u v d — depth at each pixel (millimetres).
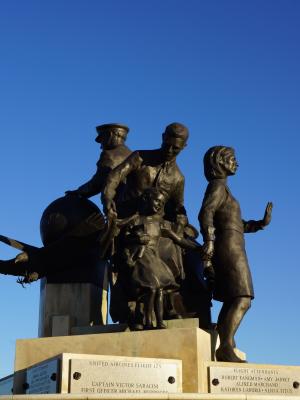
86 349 10953
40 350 11109
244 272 12102
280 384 10914
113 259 12211
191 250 12602
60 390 9766
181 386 10367
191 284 12906
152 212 12242
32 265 13109
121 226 12031
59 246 13195
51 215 13445
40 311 13469
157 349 10727
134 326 11367
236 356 11484
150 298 11547
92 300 13172
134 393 9539
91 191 13664
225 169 12648
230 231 12320
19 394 10203
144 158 12992
